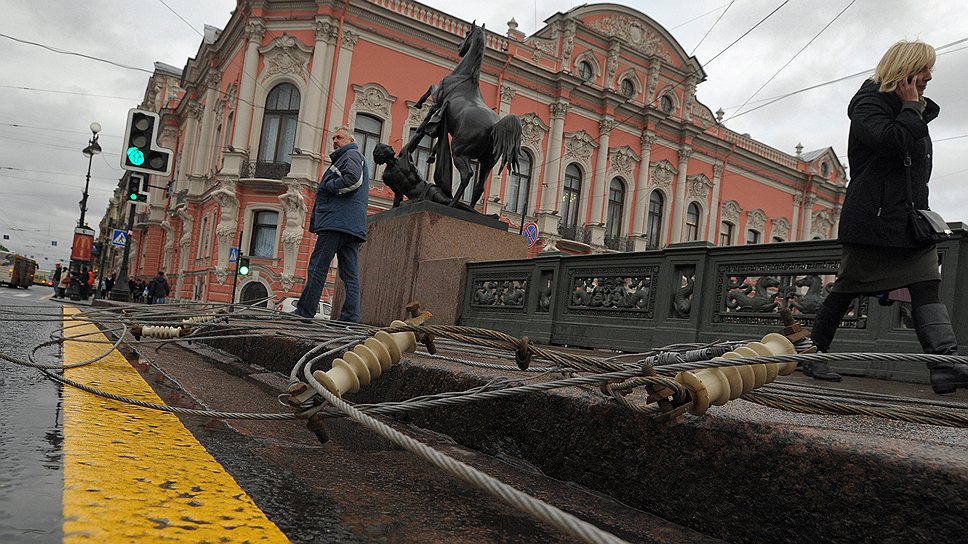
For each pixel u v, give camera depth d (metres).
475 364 2.05
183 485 1.04
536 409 1.56
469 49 6.67
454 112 6.43
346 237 4.50
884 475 0.93
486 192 24.14
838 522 0.97
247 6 21.55
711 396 1.12
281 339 3.10
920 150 2.37
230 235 21.62
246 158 21.61
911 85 2.33
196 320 4.23
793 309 3.68
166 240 31.38
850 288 2.56
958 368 2.25
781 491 1.05
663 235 29.27
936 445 1.02
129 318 3.30
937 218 2.34
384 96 22.14
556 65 26.08
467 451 1.71
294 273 20.78
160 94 39.88
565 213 26.73
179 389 2.18
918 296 2.38
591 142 26.92
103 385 1.96
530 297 5.57
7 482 0.91
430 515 1.10
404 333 1.37
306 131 20.95
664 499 1.23
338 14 21.23
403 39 22.38
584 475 1.41
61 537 0.73
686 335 4.22
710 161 30.73
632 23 28.00
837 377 2.85
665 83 29.02
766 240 33.03
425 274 6.11
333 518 1.00
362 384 1.33
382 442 1.71
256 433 1.62
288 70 21.41
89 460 1.09
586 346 5.02
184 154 29.73
